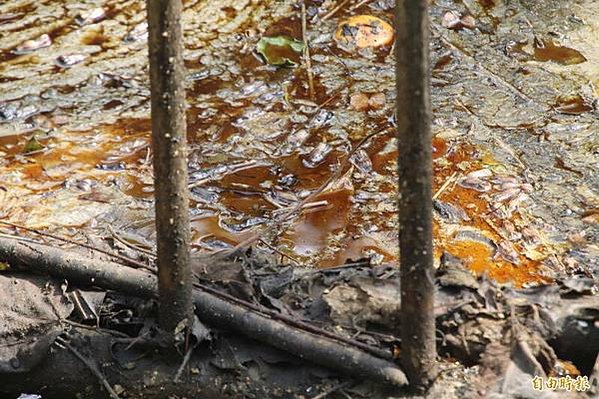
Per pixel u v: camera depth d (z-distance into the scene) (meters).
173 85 2.40
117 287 2.84
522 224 3.93
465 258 3.74
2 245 2.94
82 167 4.25
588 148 4.42
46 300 2.85
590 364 2.73
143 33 5.23
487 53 5.16
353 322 2.70
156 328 2.71
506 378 2.54
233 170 4.24
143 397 2.73
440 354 2.68
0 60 4.96
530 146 4.43
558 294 2.77
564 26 5.39
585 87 4.87
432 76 4.96
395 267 2.93
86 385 2.78
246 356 2.69
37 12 5.38
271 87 4.83
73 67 4.93
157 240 2.58
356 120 4.59
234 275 2.88
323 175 4.22
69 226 3.88
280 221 3.52
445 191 4.12
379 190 4.12
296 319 2.68
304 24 5.35
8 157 4.30
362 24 5.27
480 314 2.69
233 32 5.27
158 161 2.48
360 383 2.59
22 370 2.75
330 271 2.93
